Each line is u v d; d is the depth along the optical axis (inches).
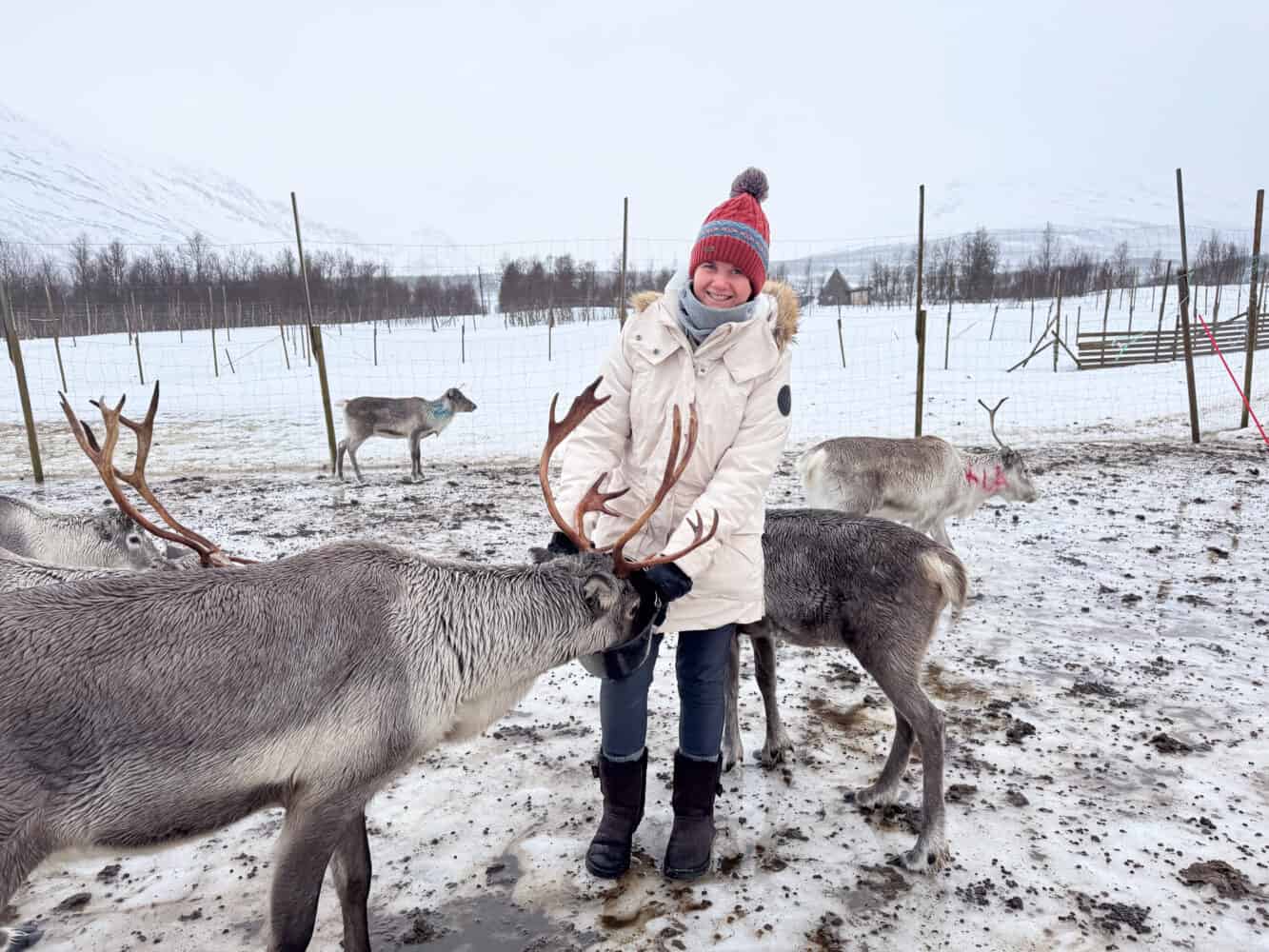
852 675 167.9
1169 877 106.5
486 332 1258.0
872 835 116.0
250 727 77.9
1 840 71.2
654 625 97.8
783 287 104.3
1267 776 129.3
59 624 76.6
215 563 101.1
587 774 132.0
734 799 125.3
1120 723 146.2
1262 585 213.9
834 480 237.8
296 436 498.3
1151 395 627.8
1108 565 233.8
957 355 940.0
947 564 115.1
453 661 88.7
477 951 95.6
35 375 839.7
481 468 401.4
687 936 97.3
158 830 78.2
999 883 105.6
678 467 95.2
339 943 97.7
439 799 125.3
